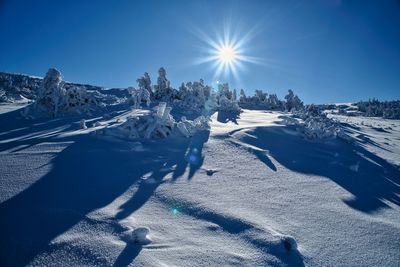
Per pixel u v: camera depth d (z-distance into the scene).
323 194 5.65
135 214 4.08
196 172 6.20
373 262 3.38
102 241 3.33
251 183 5.80
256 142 9.50
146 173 5.93
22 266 2.85
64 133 8.99
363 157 10.31
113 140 8.16
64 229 3.55
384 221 4.64
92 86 44.69
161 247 3.30
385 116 52.75
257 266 3.10
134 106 16.14
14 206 4.11
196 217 4.14
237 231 3.80
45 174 5.45
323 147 10.64
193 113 16.88
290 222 4.23
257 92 33.75
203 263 3.07
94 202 4.40
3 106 19.78
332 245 3.69
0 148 7.21
